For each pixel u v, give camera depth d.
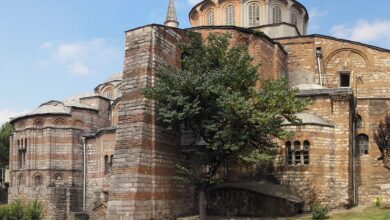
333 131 35.84
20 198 48.94
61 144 58.00
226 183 34.59
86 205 54.88
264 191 32.34
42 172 57.12
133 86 30.11
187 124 28.56
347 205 34.72
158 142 30.00
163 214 29.62
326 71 45.88
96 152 55.56
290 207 32.12
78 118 59.50
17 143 59.94
